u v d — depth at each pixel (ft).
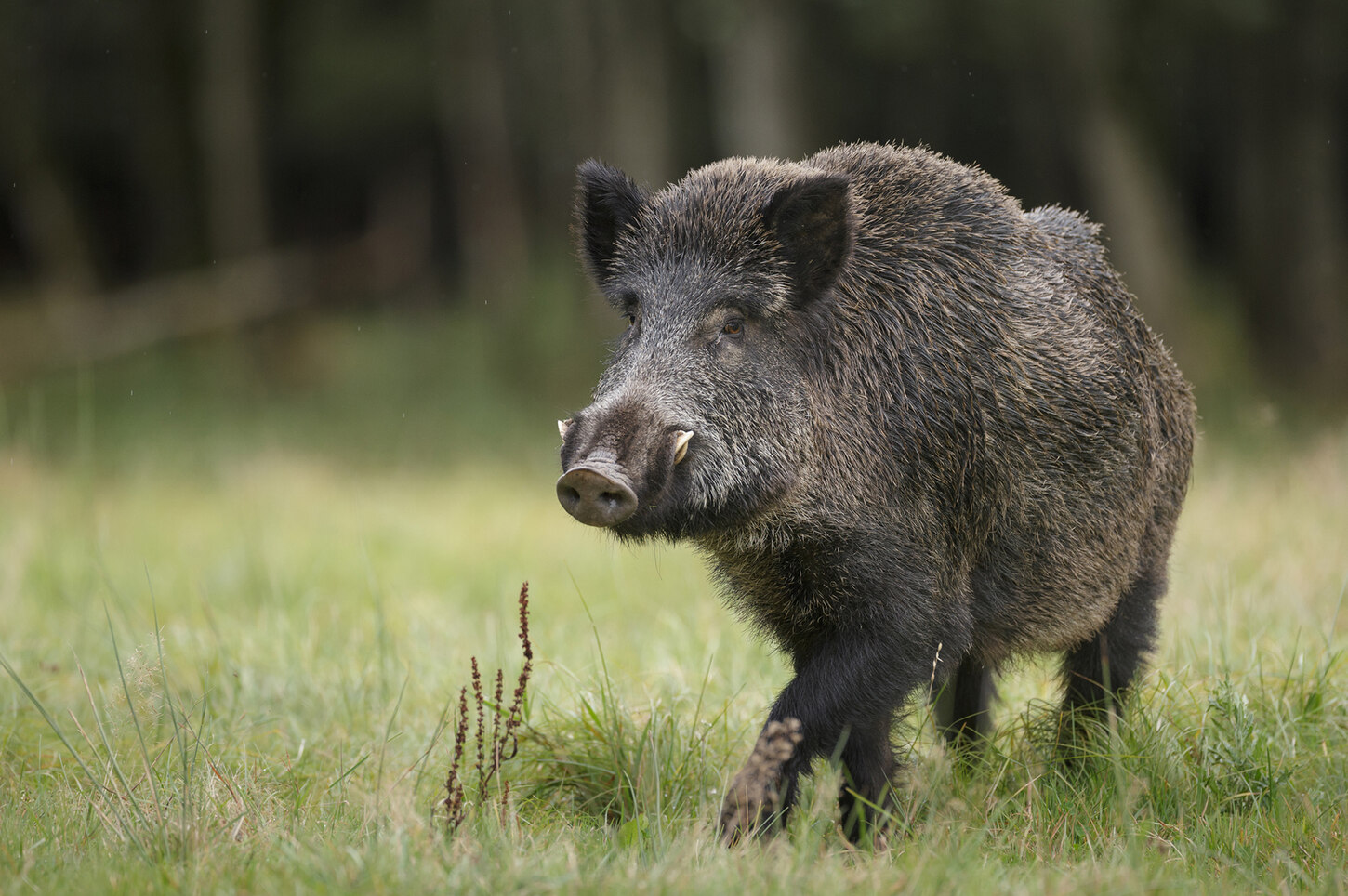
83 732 48.08
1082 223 60.49
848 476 47.98
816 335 48.73
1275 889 40.63
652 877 37.76
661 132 236.02
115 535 111.45
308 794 48.80
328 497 143.74
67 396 214.69
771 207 47.85
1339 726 55.11
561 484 42.47
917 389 49.42
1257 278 234.99
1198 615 68.59
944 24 200.03
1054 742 55.31
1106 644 58.39
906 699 49.47
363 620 78.13
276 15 271.69
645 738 52.16
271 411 218.59
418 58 267.80
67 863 40.09
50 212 264.31
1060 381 52.75
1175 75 225.35
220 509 134.10
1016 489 51.70
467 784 51.52
